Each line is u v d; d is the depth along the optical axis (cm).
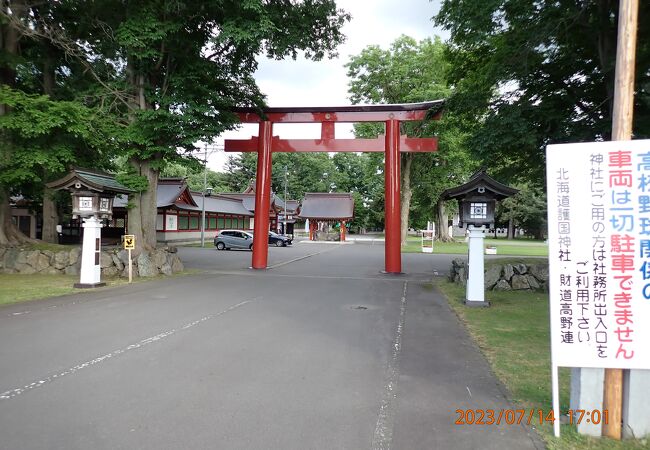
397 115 1633
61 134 1316
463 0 1073
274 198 4731
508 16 1081
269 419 386
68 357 550
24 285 1151
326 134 1692
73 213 1141
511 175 1449
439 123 2952
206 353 579
